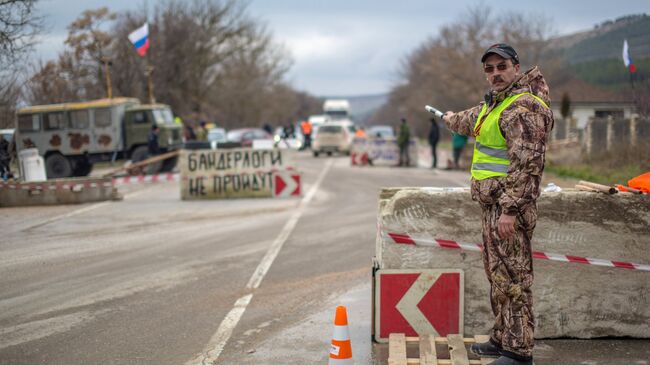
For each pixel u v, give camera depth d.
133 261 9.63
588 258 5.43
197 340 6.02
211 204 16.66
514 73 4.51
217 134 37.41
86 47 32.03
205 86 53.19
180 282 8.27
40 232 12.57
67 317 6.84
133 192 20.45
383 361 5.23
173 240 11.39
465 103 52.06
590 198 5.41
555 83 41.56
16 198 16.92
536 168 4.27
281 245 10.70
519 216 4.45
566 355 5.17
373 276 5.57
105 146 25.58
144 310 7.05
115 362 5.50
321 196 18.03
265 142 18.44
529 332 4.59
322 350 5.65
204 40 50.00
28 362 5.55
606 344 5.41
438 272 5.50
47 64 27.22
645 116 19.81
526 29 46.09
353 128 48.03
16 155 25.55
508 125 4.36
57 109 25.55
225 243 10.99
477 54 49.12
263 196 17.81
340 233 11.72
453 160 27.47
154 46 44.16
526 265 4.55
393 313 5.57
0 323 6.69
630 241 5.40
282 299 7.39
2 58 16.25
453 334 5.48
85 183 17.44
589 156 23.67
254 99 65.81
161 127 26.23
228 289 7.88
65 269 9.17
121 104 25.91
